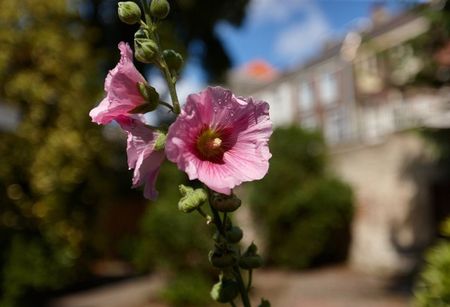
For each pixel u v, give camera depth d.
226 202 1.24
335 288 8.98
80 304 8.30
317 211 11.22
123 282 10.21
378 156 10.79
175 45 13.39
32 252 7.27
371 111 14.61
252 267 1.43
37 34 9.25
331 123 18.38
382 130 13.33
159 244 7.72
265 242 11.67
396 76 8.67
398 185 10.27
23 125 8.84
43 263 7.42
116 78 1.29
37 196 8.62
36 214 8.34
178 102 1.35
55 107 9.30
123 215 14.23
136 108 1.31
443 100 9.03
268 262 11.59
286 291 8.93
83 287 9.82
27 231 8.01
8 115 8.11
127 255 13.02
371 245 10.79
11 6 9.16
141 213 14.37
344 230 11.61
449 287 3.59
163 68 1.35
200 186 1.36
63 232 8.63
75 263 9.05
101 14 14.23
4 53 8.98
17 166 8.64
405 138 10.12
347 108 16.89
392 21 15.84
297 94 21.53
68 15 9.73
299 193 11.27
